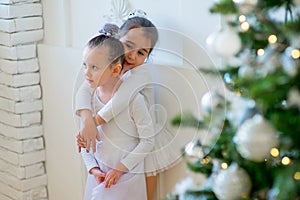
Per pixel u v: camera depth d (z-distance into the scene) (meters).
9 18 2.49
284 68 1.14
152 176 2.07
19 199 2.65
